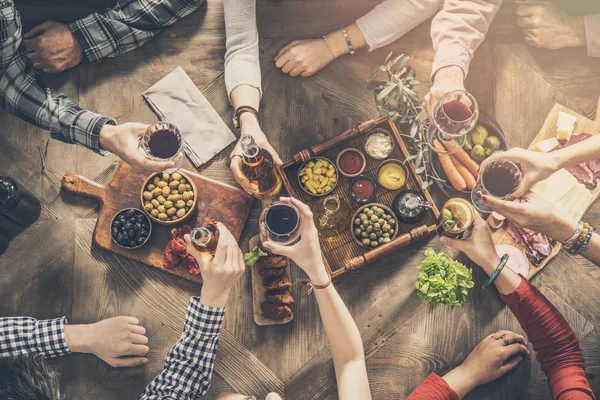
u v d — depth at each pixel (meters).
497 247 2.03
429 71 2.16
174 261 2.04
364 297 2.06
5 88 1.93
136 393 2.03
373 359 2.04
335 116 2.16
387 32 2.09
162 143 1.87
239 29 2.04
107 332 2.00
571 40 2.09
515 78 2.15
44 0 2.16
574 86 2.14
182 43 2.17
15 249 2.09
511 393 2.01
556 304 2.04
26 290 2.08
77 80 2.15
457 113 1.86
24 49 2.00
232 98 2.04
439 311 2.05
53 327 1.98
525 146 2.12
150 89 2.13
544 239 2.01
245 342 2.04
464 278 1.88
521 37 2.15
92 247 2.10
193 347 1.76
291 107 2.16
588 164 2.04
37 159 2.13
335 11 2.19
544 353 1.83
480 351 1.98
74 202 2.12
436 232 1.98
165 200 2.02
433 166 2.00
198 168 2.13
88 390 2.03
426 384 1.88
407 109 2.03
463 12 1.96
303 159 1.98
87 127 1.92
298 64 2.12
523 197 1.91
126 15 2.10
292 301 2.01
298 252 1.68
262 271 2.01
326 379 2.02
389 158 2.04
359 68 2.17
